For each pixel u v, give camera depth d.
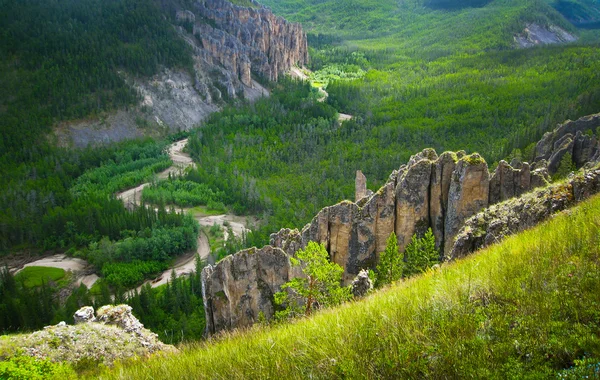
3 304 97.94
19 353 28.12
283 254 55.94
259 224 148.62
